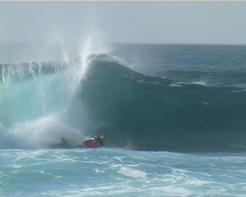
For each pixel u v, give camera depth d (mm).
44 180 59875
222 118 98562
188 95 100750
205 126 97375
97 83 97688
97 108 95500
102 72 99188
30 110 91875
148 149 85375
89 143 81250
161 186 57969
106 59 102312
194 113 98750
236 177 61906
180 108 98625
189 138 94000
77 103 95000
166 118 97375
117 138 91562
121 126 94625
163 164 67750
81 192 56031
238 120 98312
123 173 62844
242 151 84000
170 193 55625
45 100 93438
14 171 62562
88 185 58344
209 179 60812
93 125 92875
